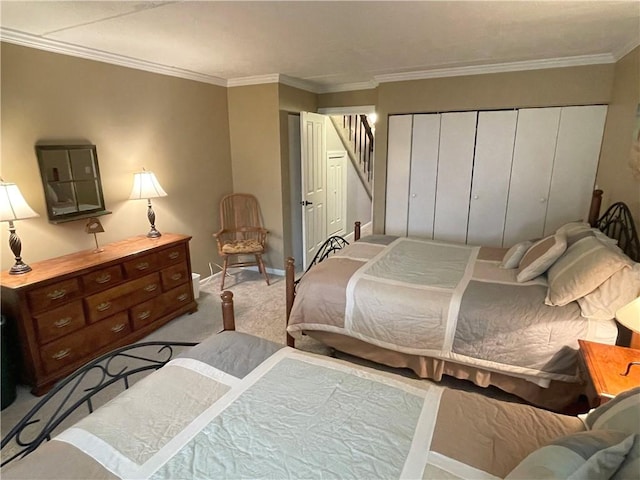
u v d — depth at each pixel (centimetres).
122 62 309
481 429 117
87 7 196
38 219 261
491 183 379
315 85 457
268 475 101
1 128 237
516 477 88
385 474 101
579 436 92
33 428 202
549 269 234
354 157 614
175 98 364
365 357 249
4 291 219
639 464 83
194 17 213
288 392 136
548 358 194
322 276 258
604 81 320
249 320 332
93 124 293
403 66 350
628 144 270
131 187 329
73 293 244
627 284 184
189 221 397
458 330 212
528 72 343
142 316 296
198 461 106
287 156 432
